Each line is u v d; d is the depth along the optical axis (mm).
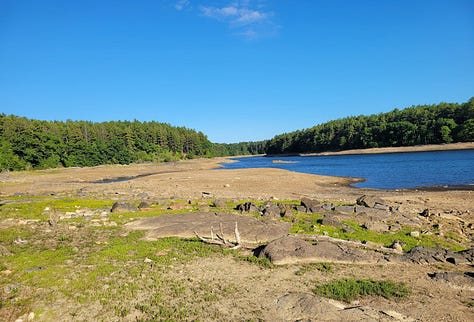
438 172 47656
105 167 87188
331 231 16094
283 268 11383
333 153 132000
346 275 10766
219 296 9148
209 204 23969
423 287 9844
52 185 44156
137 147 121000
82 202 25656
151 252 12875
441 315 8094
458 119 105750
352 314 7918
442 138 101750
